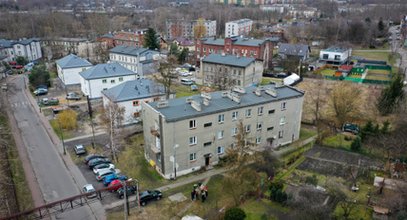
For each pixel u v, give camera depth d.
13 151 56.12
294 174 47.09
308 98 82.06
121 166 51.22
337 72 106.81
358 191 42.34
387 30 177.50
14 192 43.72
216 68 93.88
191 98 50.84
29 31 169.00
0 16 188.50
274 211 38.50
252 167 46.19
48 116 73.50
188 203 41.56
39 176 48.47
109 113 58.84
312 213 34.59
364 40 160.62
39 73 94.94
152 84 71.44
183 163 47.97
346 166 49.00
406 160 49.72
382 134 56.44
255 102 52.25
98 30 182.00
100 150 56.91
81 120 70.44
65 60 96.50
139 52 109.44
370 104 75.56
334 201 39.47
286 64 110.38
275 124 55.88
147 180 47.00
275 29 191.88
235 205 40.06
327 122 67.12
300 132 64.06
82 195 37.66
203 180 46.88
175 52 135.12
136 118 67.62
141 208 40.62
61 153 55.97
